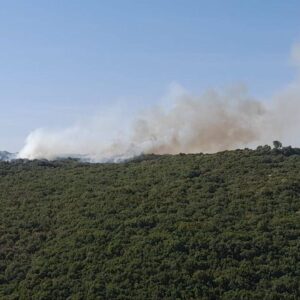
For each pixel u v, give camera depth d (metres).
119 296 93.50
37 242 112.56
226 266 100.06
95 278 98.31
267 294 94.25
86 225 115.44
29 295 97.00
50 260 104.94
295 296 94.75
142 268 99.06
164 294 93.81
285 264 101.19
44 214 123.81
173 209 119.94
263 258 102.62
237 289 95.31
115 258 102.94
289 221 114.31
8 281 102.31
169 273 97.56
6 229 118.00
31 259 107.38
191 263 99.75
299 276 98.94
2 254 109.31
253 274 98.31
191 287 95.06
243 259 102.38
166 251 103.12
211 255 102.25
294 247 105.81
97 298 93.12
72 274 100.19
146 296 93.38
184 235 108.12
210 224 112.19
